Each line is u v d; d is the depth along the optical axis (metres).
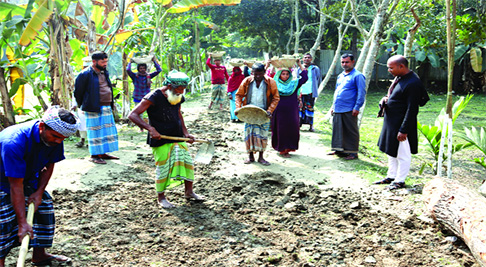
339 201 5.25
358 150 7.55
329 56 21.77
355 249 3.97
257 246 3.98
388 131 5.68
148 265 3.56
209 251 3.84
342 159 7.39
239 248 3.91
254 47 32.16
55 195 5.20
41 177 3.24
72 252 3.74
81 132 7.73
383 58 21.19
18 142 2.87
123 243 3.96
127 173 6.31
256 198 5.33
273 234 4.26
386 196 5.47
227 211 4.84
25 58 9.39
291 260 3.71
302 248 3.96
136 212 4.75
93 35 8.90
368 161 7.36
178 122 4.86
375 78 21.61
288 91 7.26
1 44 8.54
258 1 24.28
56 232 4.14
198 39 21.20
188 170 4.96
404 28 16.66
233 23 26.11
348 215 4.76
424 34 17.11
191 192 5.13
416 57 18.66
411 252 3.91
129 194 5.37
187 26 22.08
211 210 4.87
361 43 22.66
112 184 5.75
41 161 3.11
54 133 2.93
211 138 8.95
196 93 19.16
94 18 9.82
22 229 2.90
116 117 11.16
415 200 5.25
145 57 9.52
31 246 3.26
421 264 3.70
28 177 3.10
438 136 6.29
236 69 10.97
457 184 4.52
